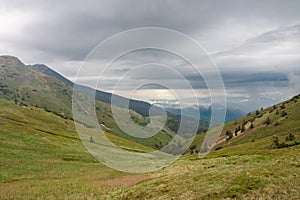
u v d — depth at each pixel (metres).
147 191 28.52
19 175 48.56
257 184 24.61
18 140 85.06
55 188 35.75
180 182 29.53
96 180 38.59
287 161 32.75
